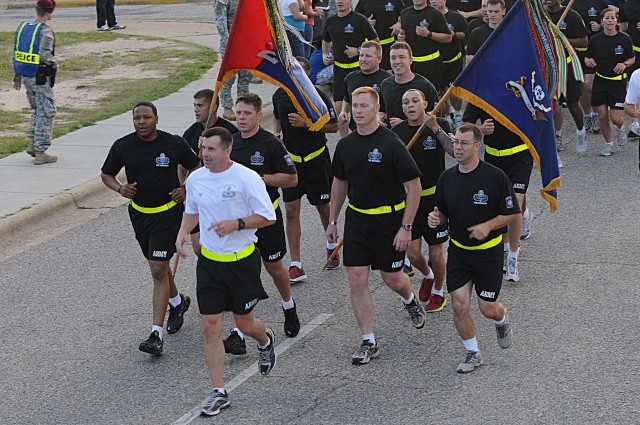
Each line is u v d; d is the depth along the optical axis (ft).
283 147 31.63
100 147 53.78
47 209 44.21
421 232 32.58
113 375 28.91
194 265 38.19
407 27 54.24
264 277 36.65
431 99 36.37
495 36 31.81
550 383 26.78
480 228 26.84
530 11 31.81
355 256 28.94
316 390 27.22
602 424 24.25
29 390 28.07
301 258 38.70
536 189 46.65
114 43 86.69
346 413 25.68
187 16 103.96
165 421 25.81
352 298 29.09
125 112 61.67
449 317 32.32
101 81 71.00
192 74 72.38
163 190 30.27
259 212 26.32
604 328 30.50
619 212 42.50
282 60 34.17
